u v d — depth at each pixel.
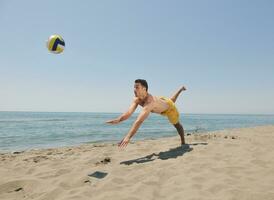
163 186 3.51
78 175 4.12
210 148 5.89
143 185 3.48
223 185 3.37
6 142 12.27
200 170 4.10
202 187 3.39
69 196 3.23
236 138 7.72
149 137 13.93
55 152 6.75
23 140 13.17
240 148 5.88
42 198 3.27
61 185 3.68
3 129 21.50
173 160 4.80
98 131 19.42
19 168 4.80
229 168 4.14
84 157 5.62
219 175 3.80
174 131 18.45
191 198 3.04
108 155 5.72
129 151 6.14
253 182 3.48
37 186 3.73
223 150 5.66
